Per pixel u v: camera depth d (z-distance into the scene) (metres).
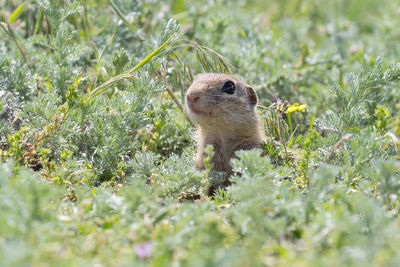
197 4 17.28
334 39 18.47
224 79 10.87
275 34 17.69
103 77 11.48
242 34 15.66
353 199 7.15
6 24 12.53
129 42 14.02
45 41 12.17
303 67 14.44
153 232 6.34
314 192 7.72
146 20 14.98
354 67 14.68
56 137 9.62
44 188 6.22
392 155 9.80
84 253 5.85
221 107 10.67
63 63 11.79
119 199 7.04
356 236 6.03
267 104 13.23
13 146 9.23
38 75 11.88
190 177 8.87
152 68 10.96
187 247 5.95
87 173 8.78
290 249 5.99
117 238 6.16
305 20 20.34
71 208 7.14
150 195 7.54
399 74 11.06
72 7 11.81
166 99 12.36
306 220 6.78
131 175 9.74
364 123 11.99
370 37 18.61
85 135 10.19
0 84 11.27
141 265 5.30
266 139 11.48
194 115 10.80
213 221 6.16
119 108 10.26
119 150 10.01
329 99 13.12
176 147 11.74
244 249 5.89
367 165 8.84
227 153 11.07
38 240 5.69
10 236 5.71
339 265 5.49
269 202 6.89
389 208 7.44
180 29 11.31
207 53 12.31
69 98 9.94
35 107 9.91
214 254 5.53
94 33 13.87
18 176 7.24
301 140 10.69
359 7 21.31
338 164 9.55
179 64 12.34
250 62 14.38
